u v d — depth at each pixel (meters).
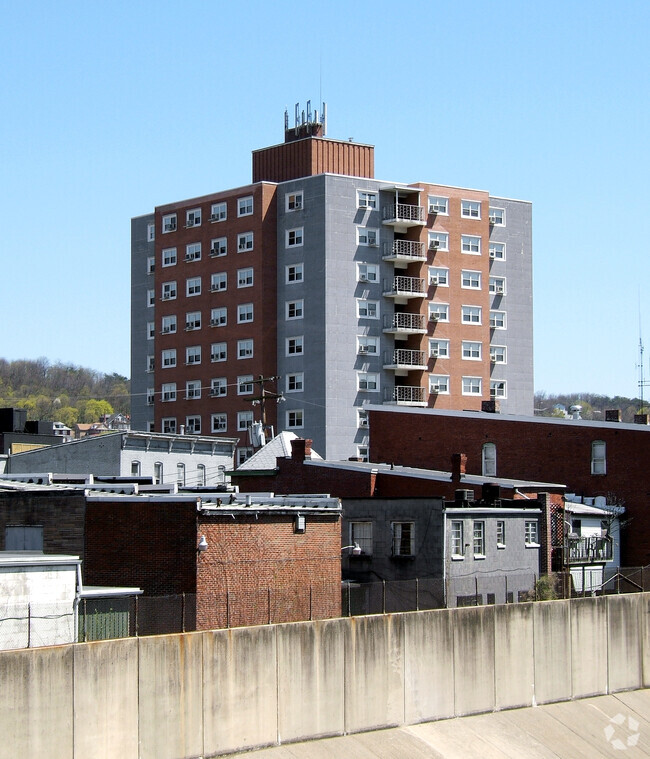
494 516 75.25
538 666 63.72
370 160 148.00
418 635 57.38
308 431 136.62
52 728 43.28
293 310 139.12
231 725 49.16
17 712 42.34
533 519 78.50
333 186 138.00
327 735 52.88
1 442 124.75
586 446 94.75
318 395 136.12
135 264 156.12
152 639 46.84
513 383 151.00
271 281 140.25
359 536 73.44
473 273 147.50
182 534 55.44
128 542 56.44
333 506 63.34
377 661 55.34
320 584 60.59
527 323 153.00
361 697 54.44
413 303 143.00
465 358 146.25
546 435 96.44
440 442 101.38
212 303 144.62
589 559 83.38
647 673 70.25
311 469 86.31
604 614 68.00
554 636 64.88
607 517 89.00
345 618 54.31
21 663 42.66
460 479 81.50
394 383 141.38
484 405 104.06
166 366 149.38
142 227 155.62
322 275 137.00
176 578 55.28
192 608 54.44
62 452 108.56
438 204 144.88
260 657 50.53
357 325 138.62
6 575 47.12
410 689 56.72
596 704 65.88
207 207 146.25
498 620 61.72
